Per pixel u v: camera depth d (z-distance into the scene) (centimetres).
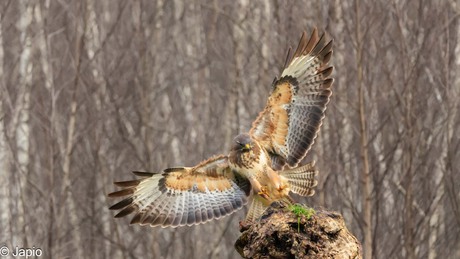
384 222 2553
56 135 2975
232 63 3328
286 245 1253
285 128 1452
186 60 3491
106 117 3084
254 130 1466
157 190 1466
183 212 1464
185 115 3350
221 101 3316
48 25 3212
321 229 1249
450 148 2636
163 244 2969
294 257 1248
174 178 1462
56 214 2814
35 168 3011
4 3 3291
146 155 3080
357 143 2631
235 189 1464
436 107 2669
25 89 3138
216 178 1462
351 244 1255
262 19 3167
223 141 3241
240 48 3216
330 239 1248
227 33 3362
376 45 2673
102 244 2930
